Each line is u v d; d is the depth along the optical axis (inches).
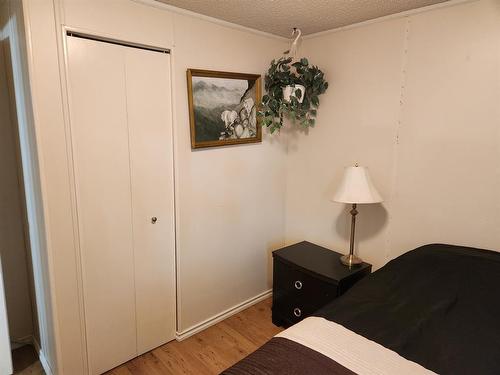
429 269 69.4
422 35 79.4
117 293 78.3
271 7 78.6
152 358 84.8
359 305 60.6
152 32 75.2
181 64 81.3
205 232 93.5
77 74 66.1
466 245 77.7
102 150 71.3
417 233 85.5
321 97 101.2
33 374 79.5
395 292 64.9
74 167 67.7
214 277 98.3
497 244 73.2
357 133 94.3
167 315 89.4
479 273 64.2
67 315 70.8
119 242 76.8
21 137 72.7
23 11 58.7
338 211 101.5
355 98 93.7
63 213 67.3
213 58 87.6
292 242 116.7
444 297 61.4
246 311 107.8
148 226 81.5
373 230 93.8
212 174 92.4
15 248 84.7
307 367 44.7
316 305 86.3
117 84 71.8
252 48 96.7
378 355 47.0
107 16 68.1
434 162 80.7
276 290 97.8
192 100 83.6
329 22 89.7
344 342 49.9
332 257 94.3
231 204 98.9
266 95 98.6
